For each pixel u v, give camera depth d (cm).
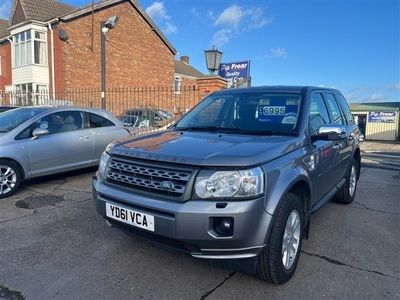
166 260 352
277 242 291
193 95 1249
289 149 325
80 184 659
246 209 265
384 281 319
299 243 335
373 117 3191
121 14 2481
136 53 2617
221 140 328
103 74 1459
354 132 569
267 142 322
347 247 394
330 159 428
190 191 271
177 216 267
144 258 356
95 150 717
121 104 1806
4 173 568
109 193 312
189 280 316
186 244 275
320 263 353
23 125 610
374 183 752
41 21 2205
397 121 3108
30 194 589
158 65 2823
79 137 686
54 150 640
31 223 450
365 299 289
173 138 347
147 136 375
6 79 2523
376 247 395
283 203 298
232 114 413
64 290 297
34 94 1841
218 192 267
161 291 297
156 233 280
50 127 649
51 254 362
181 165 279
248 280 317
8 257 355
